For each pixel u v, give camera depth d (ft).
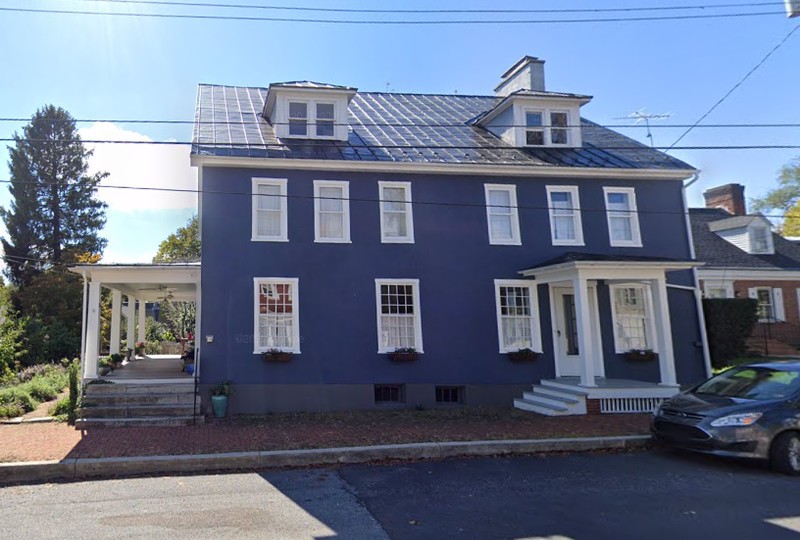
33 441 32.35
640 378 51.31
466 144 55.72
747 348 65.87
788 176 123.13
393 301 48.08
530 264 50.85
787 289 79.41
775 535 18.22
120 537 18.12
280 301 46.03
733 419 27.61
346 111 52.70
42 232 120.06
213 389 42.93
